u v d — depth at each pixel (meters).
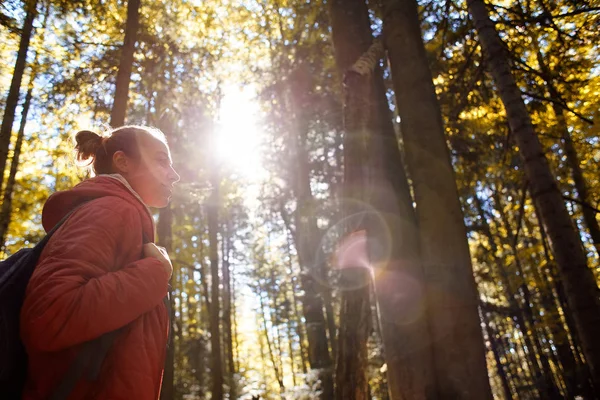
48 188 11.40
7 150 7.95
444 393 3.38
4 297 1.01
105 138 1.45
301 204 13.38
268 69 13.80
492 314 18.23
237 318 38.09
